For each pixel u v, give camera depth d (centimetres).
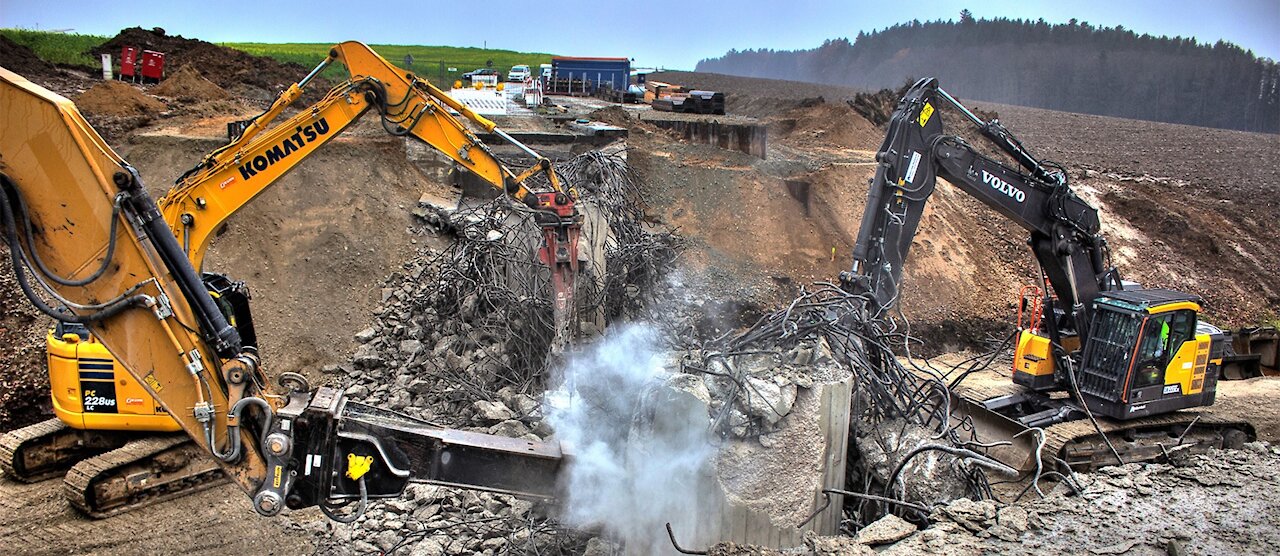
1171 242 2603
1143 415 1225
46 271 664
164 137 1877
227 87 3088
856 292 1191
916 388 1059
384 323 1548
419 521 980
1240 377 1797
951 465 936
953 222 2381
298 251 1638
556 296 1255
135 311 688
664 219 2030
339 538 962
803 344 888
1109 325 1231
